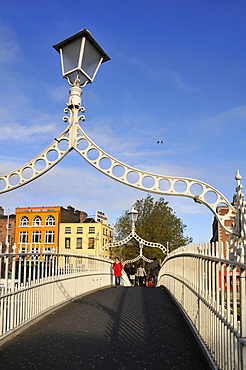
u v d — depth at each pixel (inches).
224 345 175.5
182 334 274.4
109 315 343.9
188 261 331.9
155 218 2014.0
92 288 578.6
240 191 181.0
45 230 2588.6
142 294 541.0
